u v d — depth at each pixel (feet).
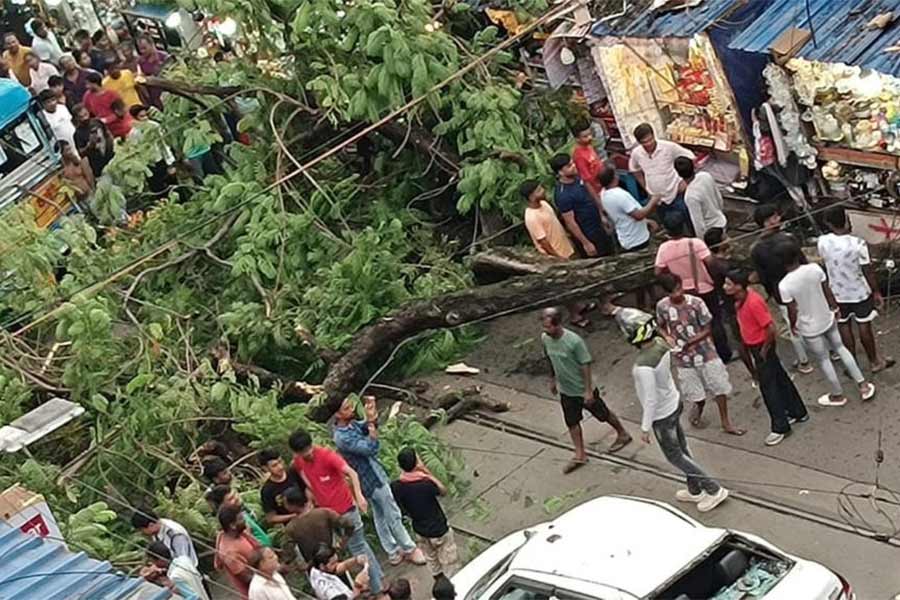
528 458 61.57
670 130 71.46
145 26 95.71
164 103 75.56
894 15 62.64
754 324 56.59
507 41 69.56
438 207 75.00
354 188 72.23
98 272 68.54
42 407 59.06
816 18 64.75
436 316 65.77
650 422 54.39
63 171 83.15
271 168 72.84
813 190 66.28
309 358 67.97
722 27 66.54
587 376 58.13
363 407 61.77
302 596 55.06
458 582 50.72
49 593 37.81
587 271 64.54
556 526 49.37
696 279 61.16
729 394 61.72
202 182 80.02
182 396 59.88
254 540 51.42
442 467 59.88
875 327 62.75
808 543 53.11
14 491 47.98
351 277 67.56
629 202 65.41
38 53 97.35
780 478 56.49
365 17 68.74
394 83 68.49
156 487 59.72
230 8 69.82
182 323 67.97
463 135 71.00
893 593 50.01
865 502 54.29
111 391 62.18
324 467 53.11
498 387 66.49
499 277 69.97
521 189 67.77
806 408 59.47
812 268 57.06
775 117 65.26
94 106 87.30
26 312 66.13
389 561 57.00
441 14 75.15
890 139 62.03
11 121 81.51
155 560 52.34
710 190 64.44
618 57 70.64
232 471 59.88
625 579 45.24
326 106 69.05
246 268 67.15
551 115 74.18
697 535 46.85
